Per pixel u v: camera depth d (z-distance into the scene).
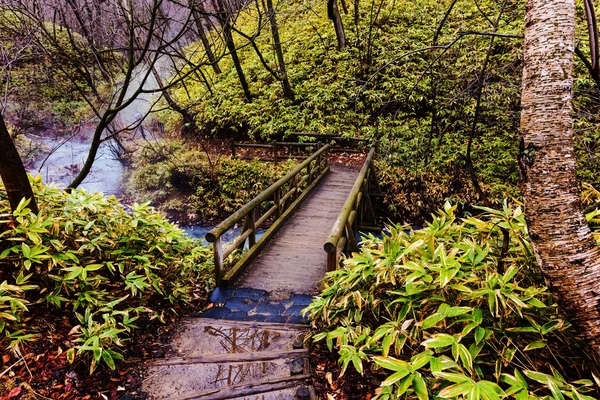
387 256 2.47
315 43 13.48
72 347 2.54
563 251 1.53
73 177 10.27
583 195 2.61
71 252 2.95
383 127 10.23
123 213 3.84
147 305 3.31
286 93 12.12
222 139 12.81
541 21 1.53
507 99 8.30
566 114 1.51
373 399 1.88
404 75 10.73
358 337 2.30
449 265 2.05
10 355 2.31
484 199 2.51
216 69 14.38
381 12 13.00
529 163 1.57
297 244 5.15
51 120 8.88
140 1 5.22
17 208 2.81
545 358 2.03
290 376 2.45
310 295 3.73
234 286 3.95
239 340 2.94
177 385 2.40
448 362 1.72
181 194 10.52
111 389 2.35
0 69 4.87
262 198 4.82
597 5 9.24
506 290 1.88
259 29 5.05
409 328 2.23
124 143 12.03
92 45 5.44
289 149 11.53
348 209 3.98
